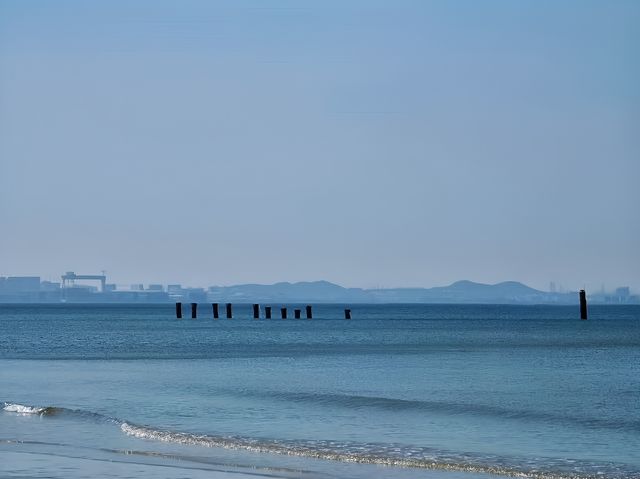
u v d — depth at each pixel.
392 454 39.81
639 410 55.53
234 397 61.97
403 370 85.88
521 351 116.88
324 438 44.69
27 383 73.19
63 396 63.09
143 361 101.44
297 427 48.38
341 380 75.44
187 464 37.28
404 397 62.56
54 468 36.12
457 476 35.59
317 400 59.72
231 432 46.59
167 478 34.19
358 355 109.88
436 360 99.88
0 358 107.88
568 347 126.62
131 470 35.75
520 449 41.84
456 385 71.00
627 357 104.38
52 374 82.62
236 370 87.19
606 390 67.00
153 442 43.03
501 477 35.56
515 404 58.28
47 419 50.56
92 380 76.00
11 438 44.31
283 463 37.81
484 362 96.38
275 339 156.12
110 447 41.56
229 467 36.66
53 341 150.25
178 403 58.66
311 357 106.75
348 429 47.75
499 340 149.50
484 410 55.28
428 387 69.38
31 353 118.25
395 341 147.25
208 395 63.31
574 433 46.78
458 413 53.97
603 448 42.31
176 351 121.69
